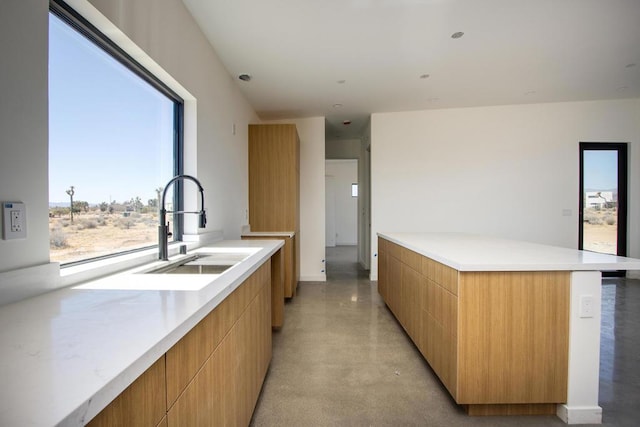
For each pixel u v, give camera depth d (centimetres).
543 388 154
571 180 455
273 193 402
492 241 250
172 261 171
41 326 71
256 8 220
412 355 228
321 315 315
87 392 45
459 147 462
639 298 361
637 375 198
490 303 153
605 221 462
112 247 161
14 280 89
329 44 271
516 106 454
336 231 918
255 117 452
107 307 85
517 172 458
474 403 154
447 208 467
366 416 160
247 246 231
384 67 317
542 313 153
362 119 500
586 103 446
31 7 97
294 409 165
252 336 152
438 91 388
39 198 100
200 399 90
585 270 152
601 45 278
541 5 222
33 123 98
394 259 287
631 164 452
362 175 595
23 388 46
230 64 302
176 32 202
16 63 92
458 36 261
